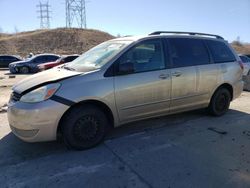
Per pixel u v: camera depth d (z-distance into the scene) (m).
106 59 4.34
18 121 3.85
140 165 3.71
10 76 16.67
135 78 4.41
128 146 4.34
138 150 4.19
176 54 5.00
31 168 3.65
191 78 5.11
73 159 3.90
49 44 63.16
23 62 19.75
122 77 4.30
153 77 4.59
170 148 4.26
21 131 3.88
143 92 4.51
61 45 63.19
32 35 66.31
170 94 4.86
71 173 3.52
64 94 3.84
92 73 4.10
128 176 3.43
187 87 5.08
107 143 4.45
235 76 5.96
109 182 3.30
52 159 3.90
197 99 5.35
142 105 4.56
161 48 4.83
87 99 4.00
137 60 4.51
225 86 5.89
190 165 3.71
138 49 4.54
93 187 3.21
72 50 60.66
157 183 3.28
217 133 4.93
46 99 3.78
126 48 4.42
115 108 4.30
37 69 19.95
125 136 4.76
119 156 3.99
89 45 64.38
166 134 4.87
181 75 4.95
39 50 59.62
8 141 4.56
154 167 3.66
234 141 4.56
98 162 3.81
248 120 5.72
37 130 3.79
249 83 9.66
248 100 7.84
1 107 6.94
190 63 5.15
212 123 5.49
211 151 4.16
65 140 4.07
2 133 4.94
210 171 3.56
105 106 4.23
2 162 3.83
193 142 4.51
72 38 65.88
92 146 4.25
